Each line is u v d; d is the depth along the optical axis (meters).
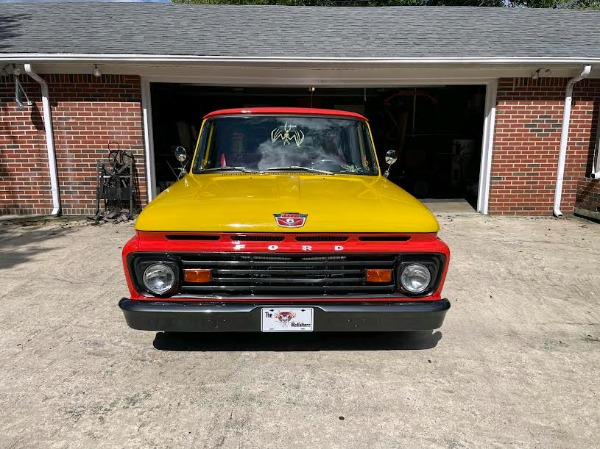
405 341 3.81
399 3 21.66
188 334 3.87
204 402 2.92
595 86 8.66
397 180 11.96
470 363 3.47
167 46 8.08
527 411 2.89
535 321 4.27
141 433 2.62
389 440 2.59
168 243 2.97
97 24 9.18
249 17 10.07
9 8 10.22
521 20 10.23
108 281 5.14
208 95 11.94
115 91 8.16
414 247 3.04
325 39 8.83
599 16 10.66
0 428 2.65
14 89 8.02
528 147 8.79
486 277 5.45
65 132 8.22
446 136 12.16
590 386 3.18
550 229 7.86
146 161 8.48
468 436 2.64
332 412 2.84
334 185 3.65
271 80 8.53
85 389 3.05
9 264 5.71
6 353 3.53
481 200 9.16
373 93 12.20
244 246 2.95
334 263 3.01
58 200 8.38
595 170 8.87
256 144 4.15
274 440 2.58
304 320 3.01
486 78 8.55
